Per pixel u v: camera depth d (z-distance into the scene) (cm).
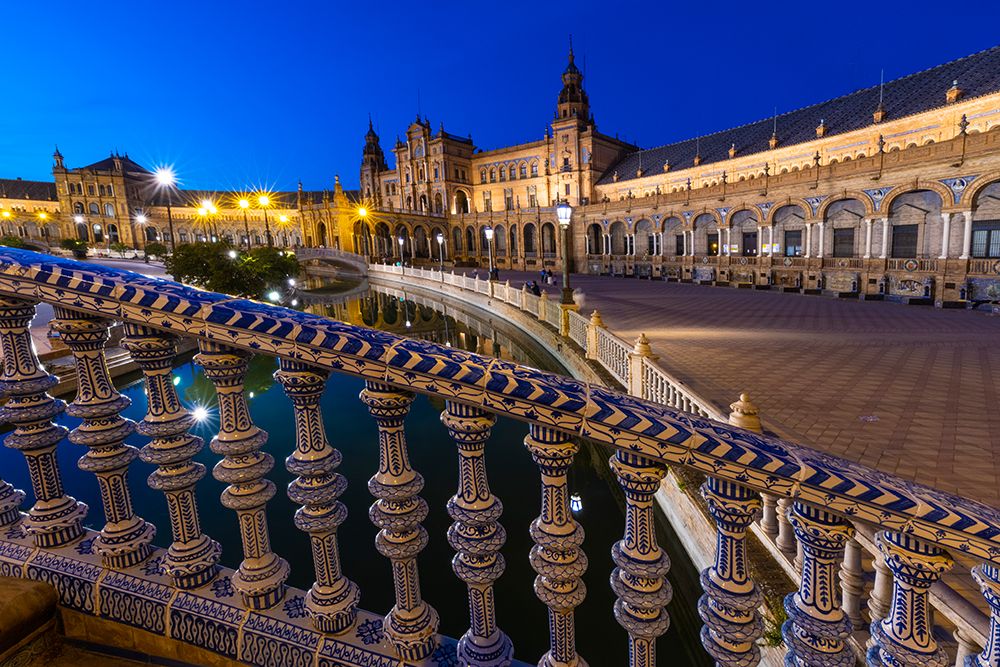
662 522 744
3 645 158
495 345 2448
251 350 135
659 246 4547
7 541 186
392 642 152
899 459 677
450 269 6297
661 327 1841
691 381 1077
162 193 9362
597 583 612
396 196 8100
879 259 2794
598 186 6253
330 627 156
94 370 163
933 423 798
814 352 1333
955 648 272
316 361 132
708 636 136
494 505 143
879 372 1113
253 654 158
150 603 167
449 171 7300
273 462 153
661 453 121
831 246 3119
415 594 155
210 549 170
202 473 163
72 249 5588
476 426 134
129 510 177
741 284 3631
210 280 2922
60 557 178
